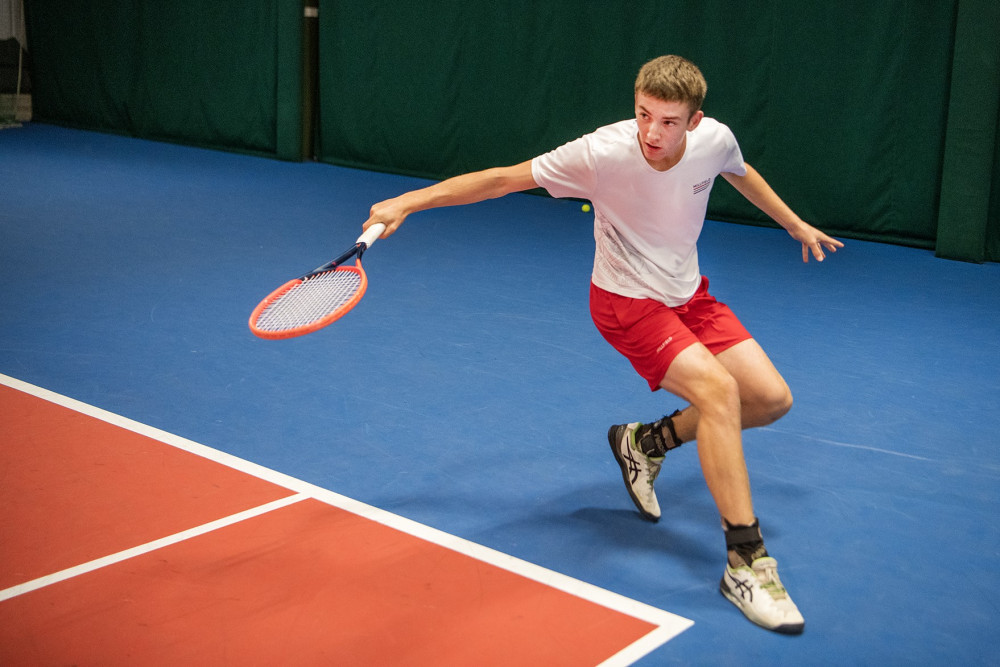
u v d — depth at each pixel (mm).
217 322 7809
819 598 4180
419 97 15227
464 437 5738
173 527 4574
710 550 4566
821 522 4855
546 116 13984
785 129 11977
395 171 15891
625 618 3969
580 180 4234
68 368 6684
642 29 12789
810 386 6719
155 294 8562
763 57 11922
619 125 4238
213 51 17422
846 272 10094
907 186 11266
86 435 5594
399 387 6492
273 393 6336
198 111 17969
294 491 4988
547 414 6109
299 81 16484
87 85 19469
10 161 15625
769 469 5434
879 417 6195
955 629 3973
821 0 11375
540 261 10156
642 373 4461
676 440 4664
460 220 12227
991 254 10742
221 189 14000
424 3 14781
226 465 5266
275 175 15398
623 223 4328
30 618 3822
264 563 4289
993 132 10219
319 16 16234
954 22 10562
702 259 10492
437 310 8266
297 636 3762
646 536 4680
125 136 19141
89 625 3791
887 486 5254
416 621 3885
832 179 11773
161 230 11180
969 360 7359
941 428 6043
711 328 4539
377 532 4605
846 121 11516
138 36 18438
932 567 4457
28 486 4938
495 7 14055
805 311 8594
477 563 4359
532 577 4262
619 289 4402
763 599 3941
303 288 4473
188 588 4074
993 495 5176
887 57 11070
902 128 11148
